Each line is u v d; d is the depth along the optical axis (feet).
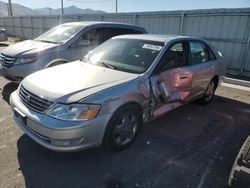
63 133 8.65
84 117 8.89
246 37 30.14
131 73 11.31
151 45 12.91
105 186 8.59
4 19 90.17
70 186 8.50
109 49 13.93
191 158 10.65
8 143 10.93
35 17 70.79
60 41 19.49
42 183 8.55
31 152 10.32
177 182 9.02
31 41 20.83
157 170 9.66
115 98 9.64
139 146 11.35
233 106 18.08
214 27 33.01
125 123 10.53
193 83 14.44
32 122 9.19
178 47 13.52
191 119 15.06
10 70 17.49
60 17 61.21
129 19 44.34
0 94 17.49
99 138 9.52
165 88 12.17
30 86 10.05
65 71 11.48
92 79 10.37
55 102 8.87
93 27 20.86
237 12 30.30
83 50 20.01
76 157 10.16
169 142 11.94
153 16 40.06
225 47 32.42
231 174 8.54
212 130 13.65
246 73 31.01
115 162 10.01
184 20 36.09
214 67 16.71
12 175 8.84
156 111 12.08
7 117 13.69
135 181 8.93
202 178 9.32
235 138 12.82
